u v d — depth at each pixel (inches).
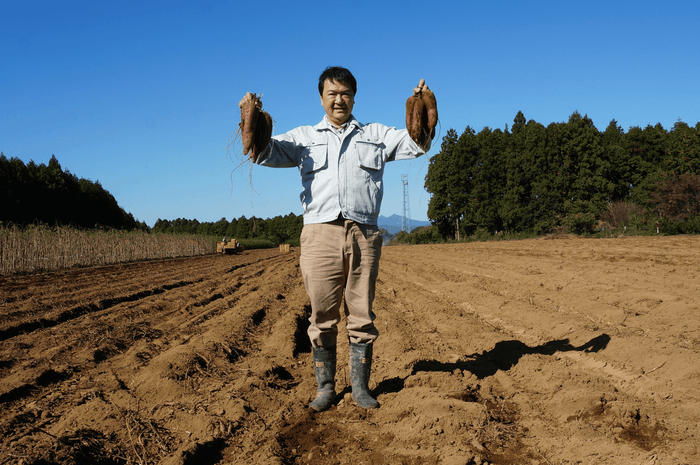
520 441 94.0
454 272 450.6
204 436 102.4
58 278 498.0
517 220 1732.3
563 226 1514.5
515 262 513.7
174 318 259.9
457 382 127.8
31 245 612.7
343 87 110.6
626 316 196.4
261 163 109.1
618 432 93.1
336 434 101.3
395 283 401.1
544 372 135.2
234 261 898.1
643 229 1261.1
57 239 681.0
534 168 1780.3
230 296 354.0
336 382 139.5
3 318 246.2
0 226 596.1
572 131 1755.7
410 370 146.3
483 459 85.9
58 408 123.3
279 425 106.7
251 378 139.9
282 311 279.4
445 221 1996.8
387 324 223.6
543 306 245.4
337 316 117.3
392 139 115.3
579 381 124.9
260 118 103.3
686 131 1755.7
